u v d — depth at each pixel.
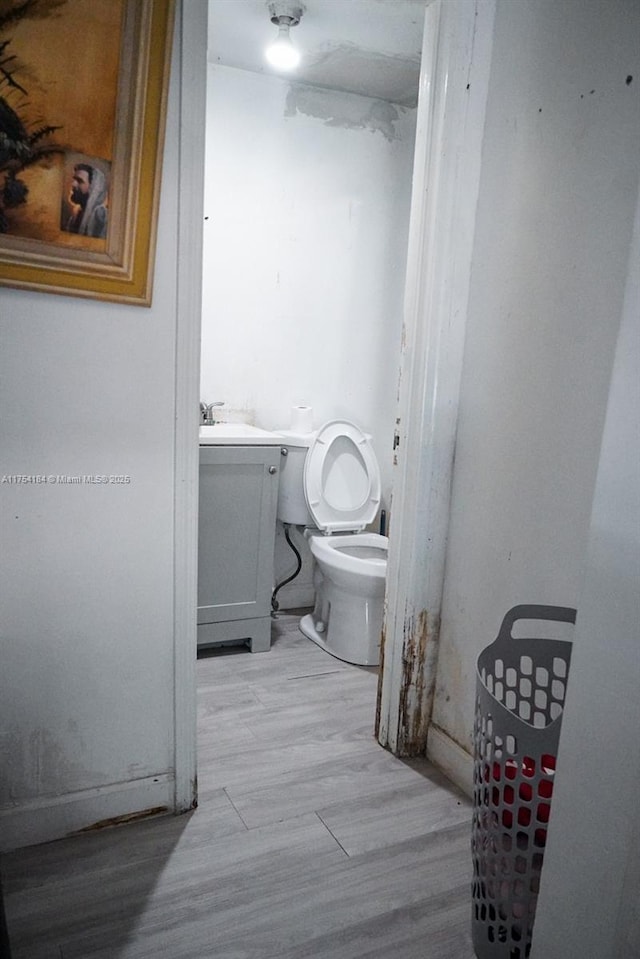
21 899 1.29
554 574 1.41
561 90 1.35
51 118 1.16
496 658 1.29
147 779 1.54
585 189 1.30
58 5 1.12
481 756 1.13
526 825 1.04
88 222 1.24
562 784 0.67
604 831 0.61
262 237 2.63
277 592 2.91
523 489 1.49
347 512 2.75
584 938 0.65
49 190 1.20
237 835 1.50
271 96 2.53
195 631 1.53
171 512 1.46
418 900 1.34
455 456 1.73
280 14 2.00
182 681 1.53
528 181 1.45
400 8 1.95
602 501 0.60
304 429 2.74
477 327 1.63
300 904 1.31
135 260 1.29
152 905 1.29
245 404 2.75
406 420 1.74
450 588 1.77
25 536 1.33
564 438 1.37
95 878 1.35
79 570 1.39
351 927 1.26
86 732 1.46
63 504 1.35
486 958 1.11
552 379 1.40
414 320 1.69
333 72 2.48
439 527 1.76
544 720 1.39
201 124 1.31
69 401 1.32
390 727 1.86
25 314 1.25
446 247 1.61
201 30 1.26
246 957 1.19
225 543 2.35
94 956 1.17
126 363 1.35
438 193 1.59
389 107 2.75
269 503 2.38
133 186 1.25
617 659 0.59
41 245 1.22
